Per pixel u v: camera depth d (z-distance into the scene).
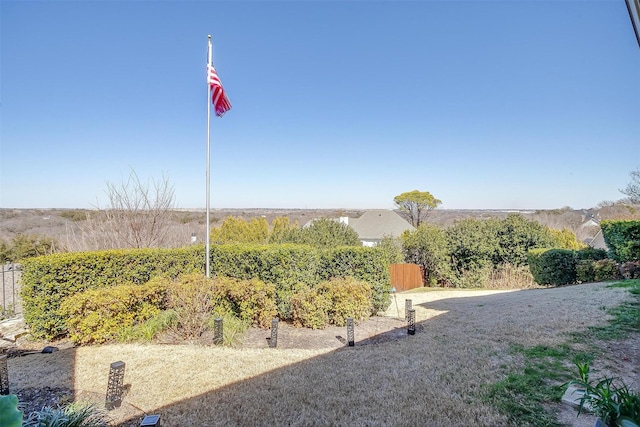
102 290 6.51
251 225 25.28
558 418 3.39
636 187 17.61
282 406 3.83
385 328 7.35
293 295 7.81
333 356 5.42
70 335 6.13
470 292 13.94
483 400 3.82
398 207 47.81
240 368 4.93
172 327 6.77
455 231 18.08
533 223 17.23
